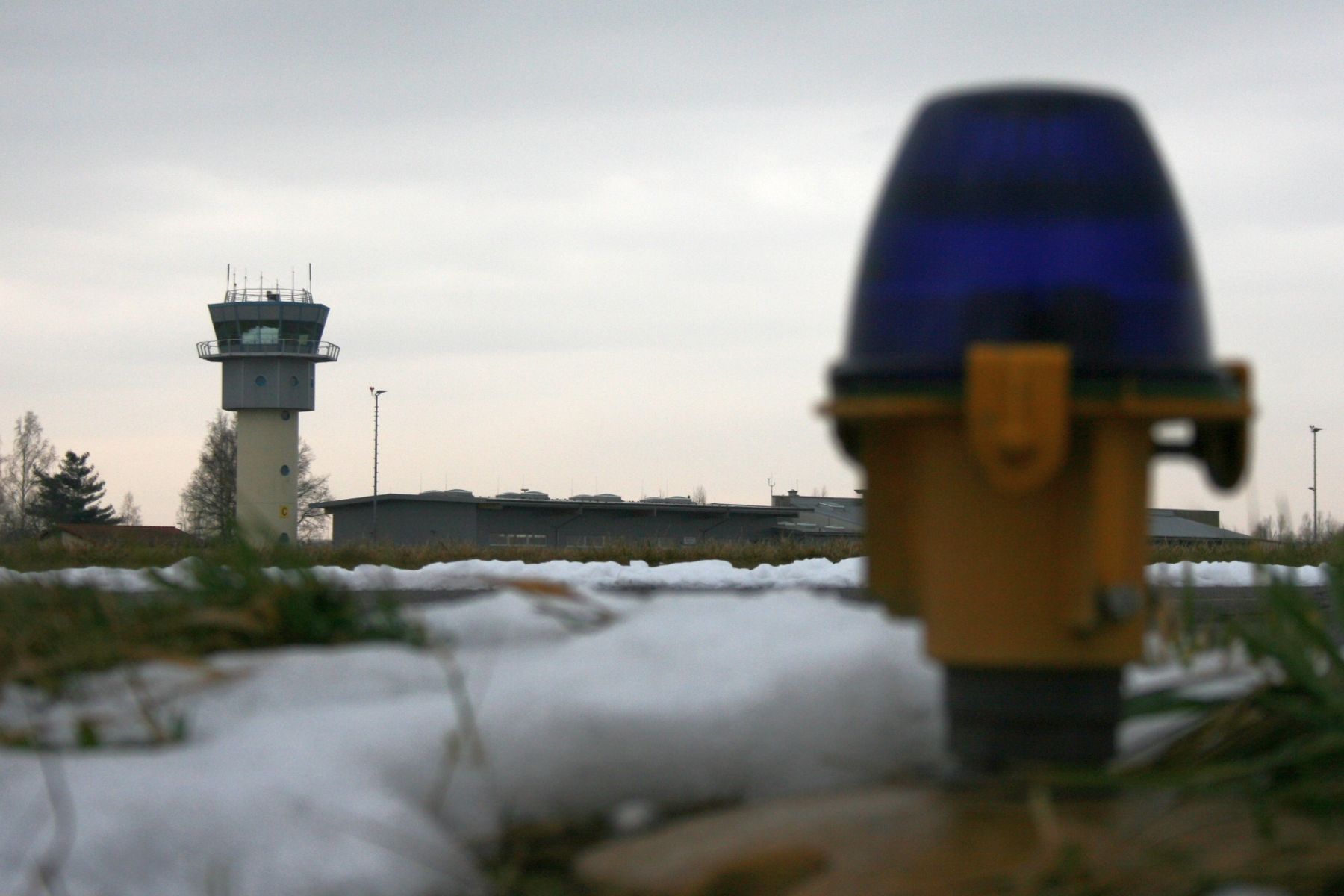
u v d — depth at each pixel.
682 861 1.62
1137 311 1.80
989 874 1.52
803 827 1.71
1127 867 1.53
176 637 2.45
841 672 2.05
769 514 74.81
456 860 1.58
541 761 1.81
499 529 69.44
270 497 79.31
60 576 2.79
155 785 1.56
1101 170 1.83
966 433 1.80
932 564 1.85
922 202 1.87
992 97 1.87
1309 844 1.62
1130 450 1.77
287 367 79.81
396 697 2.08
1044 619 1.78
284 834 1.50
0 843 1.47
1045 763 1.82
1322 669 2.25
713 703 1.90
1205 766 1.96
